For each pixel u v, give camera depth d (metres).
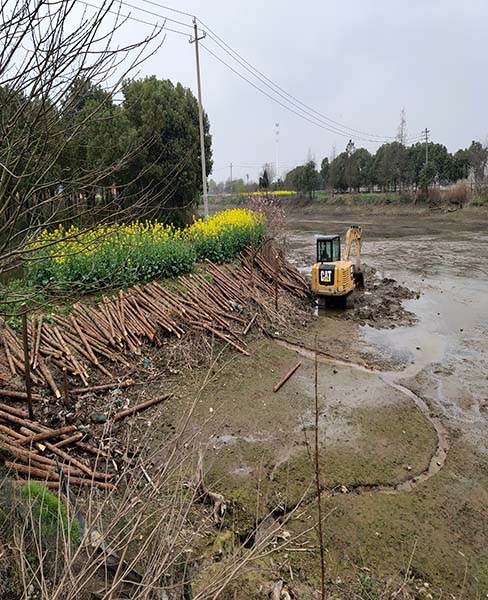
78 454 5.09
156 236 11.22
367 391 7.32
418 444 5.83
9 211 3.78
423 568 3.89
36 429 5.04
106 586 2.21
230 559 2.59
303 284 13.62
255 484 4.92
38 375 5.93
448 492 4.92
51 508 3.16
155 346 7.77
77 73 3.07
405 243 25.95
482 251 22.23
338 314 11.88
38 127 3.21
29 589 2.36
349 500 4.75
